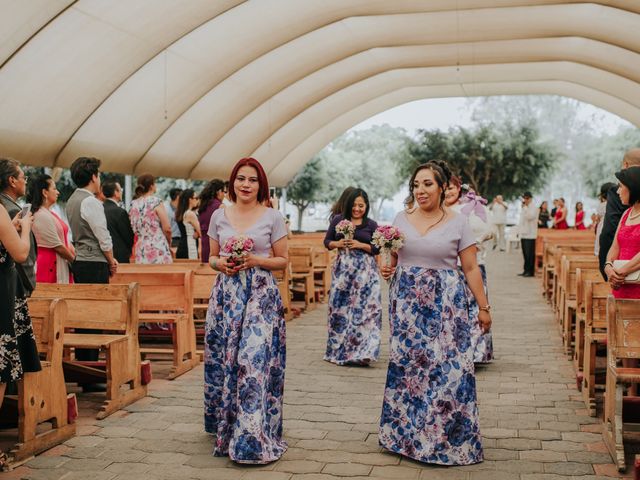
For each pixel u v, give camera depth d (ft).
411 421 16.96
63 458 17.20
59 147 54.65
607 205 20.01
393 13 57.16
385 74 90.84
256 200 18.04
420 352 16.90
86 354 25.98
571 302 28.81
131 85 55.36
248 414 16.62
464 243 17.13
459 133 149.48
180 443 18.21
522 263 77.97
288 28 57.88
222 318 17.48
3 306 15.79
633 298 18.44
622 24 61.57
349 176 213.66
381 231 16.90
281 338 17.54
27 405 17.08
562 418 20.29
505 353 29.60
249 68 66.18
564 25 63.72
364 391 23.44
